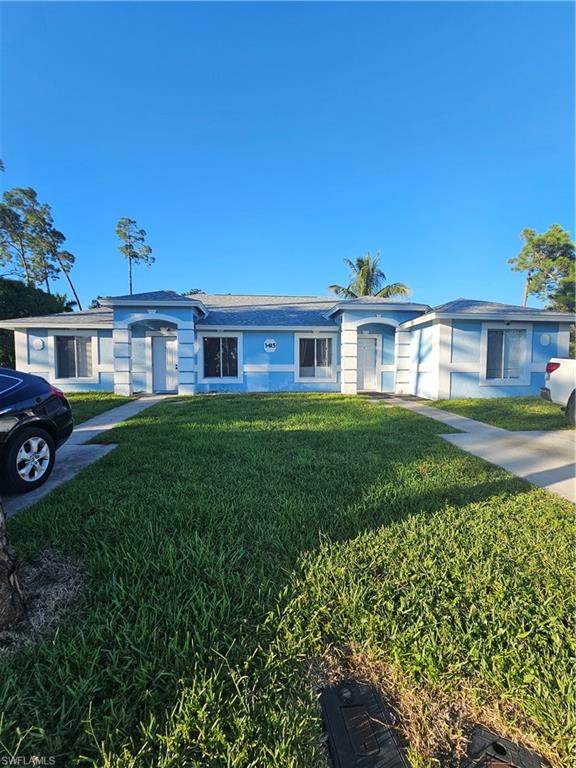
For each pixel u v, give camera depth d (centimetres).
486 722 158
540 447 621
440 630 201
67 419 506
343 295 2792
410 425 777
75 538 293
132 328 1485
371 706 165
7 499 405
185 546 276
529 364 1243
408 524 324
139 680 165
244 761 137
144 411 972
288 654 185
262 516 332
